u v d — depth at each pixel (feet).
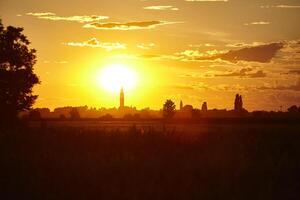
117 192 61.16
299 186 66.69
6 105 211.00
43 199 60.39
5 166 78.84
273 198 61.05
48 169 75.61
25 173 72.74
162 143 120.26
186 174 72.84
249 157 90.38
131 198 59.31
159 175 71.46
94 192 61.93
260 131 160.45
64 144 111.14
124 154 91.15
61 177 69.67
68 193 61.62
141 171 73.97
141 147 113.29
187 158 88.33
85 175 70.54
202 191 61.93
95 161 82.74
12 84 212.43
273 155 95.81
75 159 84.58
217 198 60.08
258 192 62.28
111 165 79.10
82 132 134.72
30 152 94.12
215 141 123.24
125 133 134.41
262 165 79.46
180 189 62.90
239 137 130.72
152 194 60.49
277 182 68.49
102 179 68.69
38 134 129.29
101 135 126.82
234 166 78.84
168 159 86.28
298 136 140.36
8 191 63.36
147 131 134.92
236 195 61.11
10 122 210.18
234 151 99.25
